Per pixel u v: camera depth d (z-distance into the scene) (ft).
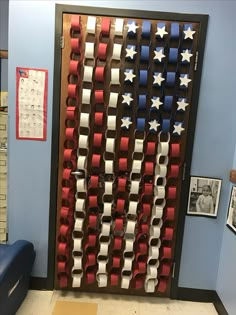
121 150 5.84
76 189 6.04
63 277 6.36
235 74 5.79
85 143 5.72
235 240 5.66
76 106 5.85
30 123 6.02
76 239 6.14
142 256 6.32
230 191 6.09
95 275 6.39
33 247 6.36
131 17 5.61
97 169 6.04
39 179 6.23
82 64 5.74
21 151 6.13
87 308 6.10
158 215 5.94
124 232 6.19
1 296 4.76
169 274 6.46
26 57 5.78
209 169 6.13
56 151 6.09
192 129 5.95
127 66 5.72
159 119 5.88
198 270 6.49
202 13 5.60
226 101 5.88
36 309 5.96
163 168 5.76
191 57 5.68
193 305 6.45
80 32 5.63
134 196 6.09
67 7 5.58
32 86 5.88
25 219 6.38
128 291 6.62
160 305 6.37
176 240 6.36
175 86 5.76
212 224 6.32
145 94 5.76
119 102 5.82
